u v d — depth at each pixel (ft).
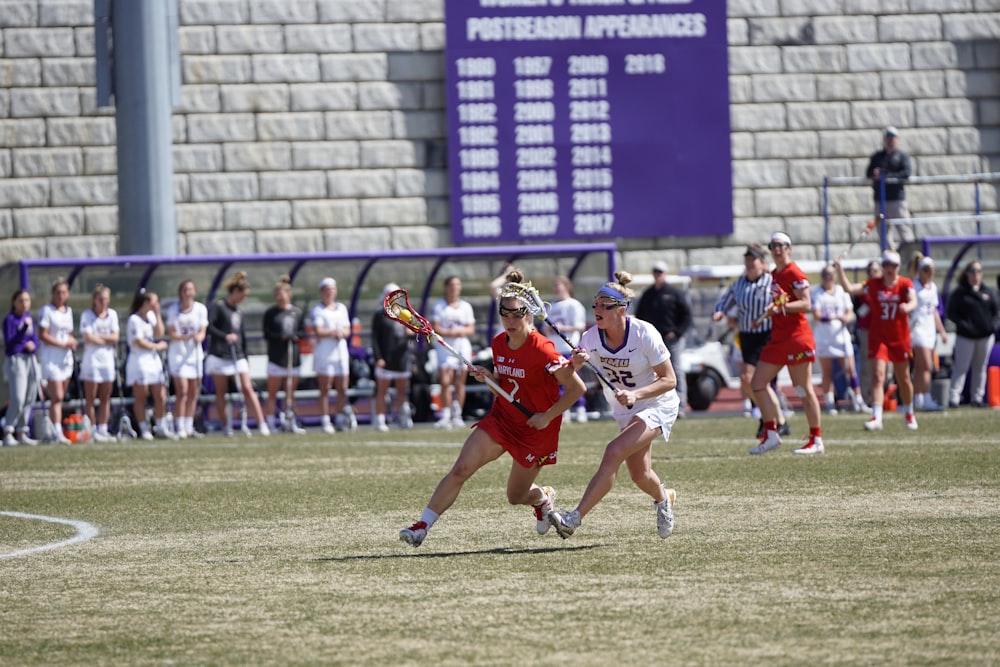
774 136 311.27
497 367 97.91
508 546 101.19
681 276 288.71
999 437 181.57
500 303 95.86
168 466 171.73
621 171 296.71
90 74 293.02
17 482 156.25
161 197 261.44
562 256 260.42
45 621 78.59
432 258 255.29
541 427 96.58
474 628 73.77
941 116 316.60
